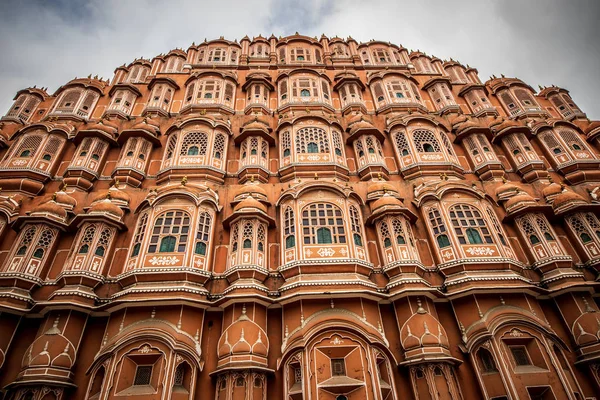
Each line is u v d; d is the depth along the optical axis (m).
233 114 22.88
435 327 12.84
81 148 19.17
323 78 25.30
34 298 13.46
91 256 14.16
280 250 15.16
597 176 19.06
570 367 12.51
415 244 15.62
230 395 11.16
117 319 12.78
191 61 28.64
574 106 25.59
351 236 15.10
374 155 19.62
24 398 11.02
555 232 16.55
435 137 20.64
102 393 10.94
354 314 12.99
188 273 13.57
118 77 28.02
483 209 16.28
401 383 12.28
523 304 13.77
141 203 16.09
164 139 21.06
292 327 12.92
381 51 30.25
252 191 16.72
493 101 26.14
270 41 30.50
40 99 24.41
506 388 11.71
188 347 12.15
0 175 17.39
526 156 19.98
